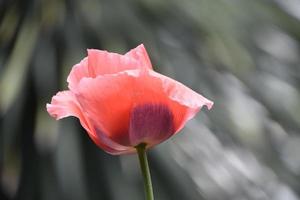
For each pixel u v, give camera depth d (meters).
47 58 2.10
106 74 0.80
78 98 0.80
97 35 2.12
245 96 2.12
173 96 0.80
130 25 2.12
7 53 2.11
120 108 0.81
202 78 2.12
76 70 0.81
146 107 0.81
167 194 2.14
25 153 2.15
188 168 2.12
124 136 0.81
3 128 2.13
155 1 2.14
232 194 2.13
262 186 2.14
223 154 2.11
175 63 2.11
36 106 2.12
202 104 0.80
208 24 2.15
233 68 2.13
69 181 2.11
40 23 2.09
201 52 2.15
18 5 2.12
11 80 2.00
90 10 2.13
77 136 2.14
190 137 2.11
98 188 2.15
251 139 2.08
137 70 0.80
